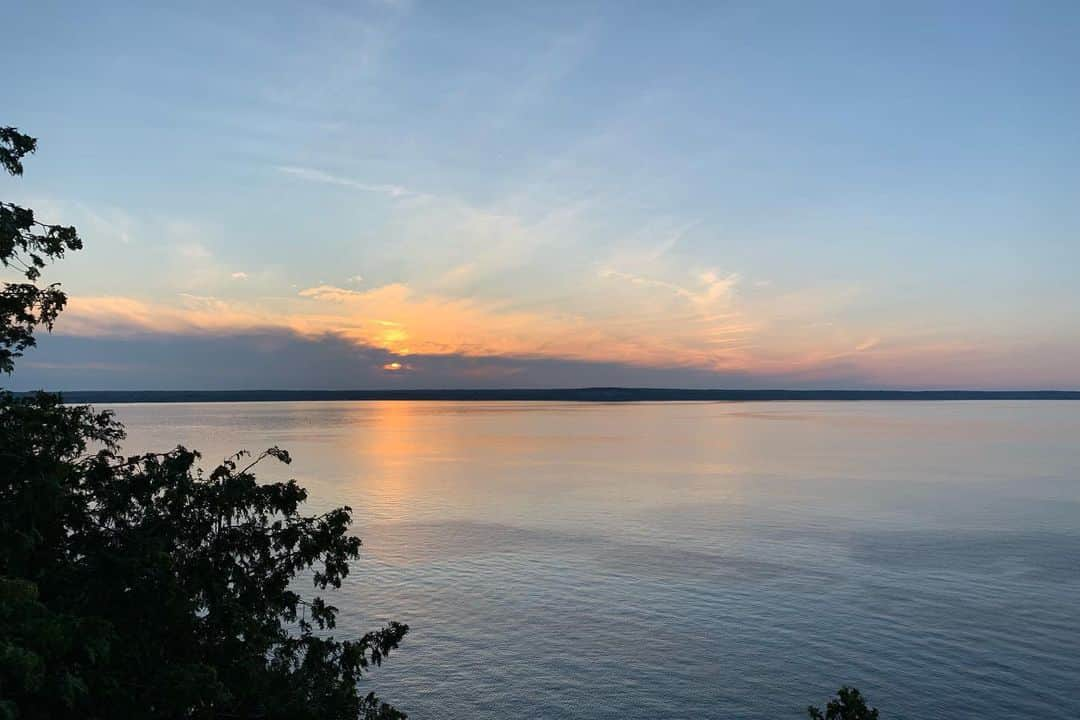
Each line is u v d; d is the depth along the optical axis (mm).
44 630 12023
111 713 14359
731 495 107812
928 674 41625
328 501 102688
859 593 56281
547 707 38281
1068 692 39312
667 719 37062
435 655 44656
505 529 81875
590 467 147250
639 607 53438
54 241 17172
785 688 40219
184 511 19781
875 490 112000
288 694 17781
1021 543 73375
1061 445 198875
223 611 18344
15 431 16891
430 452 182625
